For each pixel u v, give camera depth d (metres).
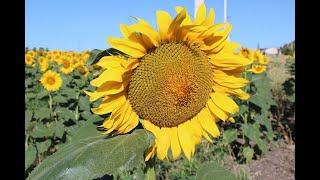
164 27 0.45
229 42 0.50
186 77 0.47
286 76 3.88
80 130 0.45
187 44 0.48
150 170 0.47
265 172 1.53
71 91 1.93
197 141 0.50
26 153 1.25
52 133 1.51
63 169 0.37
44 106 2.02
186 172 1.28
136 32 0.44
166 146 0.47
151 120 0.47
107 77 0.43
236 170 1.50
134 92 0.46
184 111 0.48
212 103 0.50
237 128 1.86
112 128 0.44
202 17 0.47
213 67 0.50
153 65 0.46
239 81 0.50
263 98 1.74
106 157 0.38
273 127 2.23
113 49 0.45
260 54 1.88
